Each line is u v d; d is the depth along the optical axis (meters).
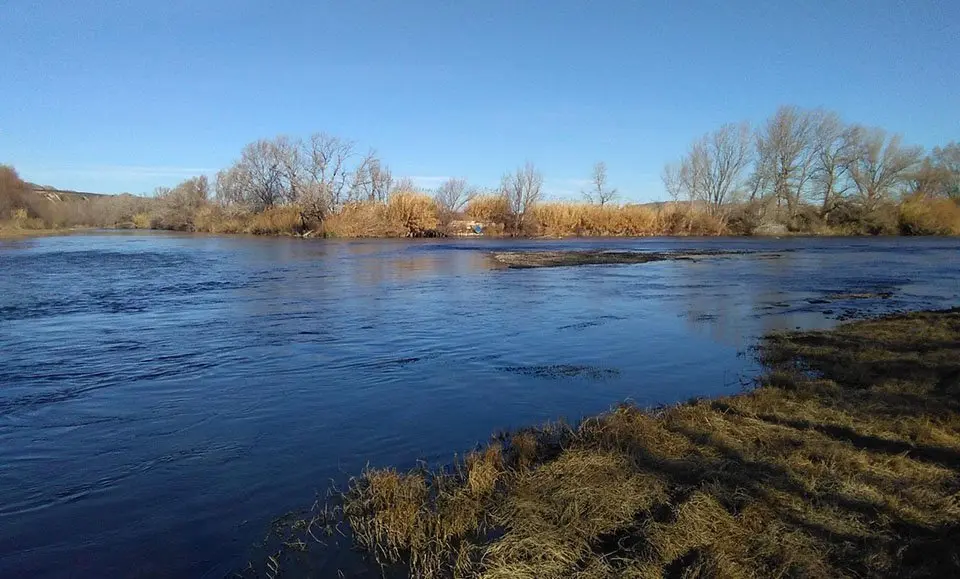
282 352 12.43
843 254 41.09
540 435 7.56
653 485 5.77
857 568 4.50
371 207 65.12
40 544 5.33
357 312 17.23
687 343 13.37
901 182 70.31
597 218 69.69
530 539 4.82
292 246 48.81
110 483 6.50
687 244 53.62
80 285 23.16
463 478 6.26
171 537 5.41
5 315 16.61
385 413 8.73
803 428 7.47
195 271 28.59
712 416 7.85
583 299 19.98
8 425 8.23
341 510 5.85
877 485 5.80
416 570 4.79
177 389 9.88
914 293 21.67
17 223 71.44
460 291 21.91
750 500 5.46
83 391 9.76
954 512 5.27
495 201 69.56
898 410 8.05
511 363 11.62
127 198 92.56
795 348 12.50
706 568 4.45
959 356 11.06
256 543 5.29
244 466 6.91
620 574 4.44
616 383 10.27
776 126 70.50
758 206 71.88
